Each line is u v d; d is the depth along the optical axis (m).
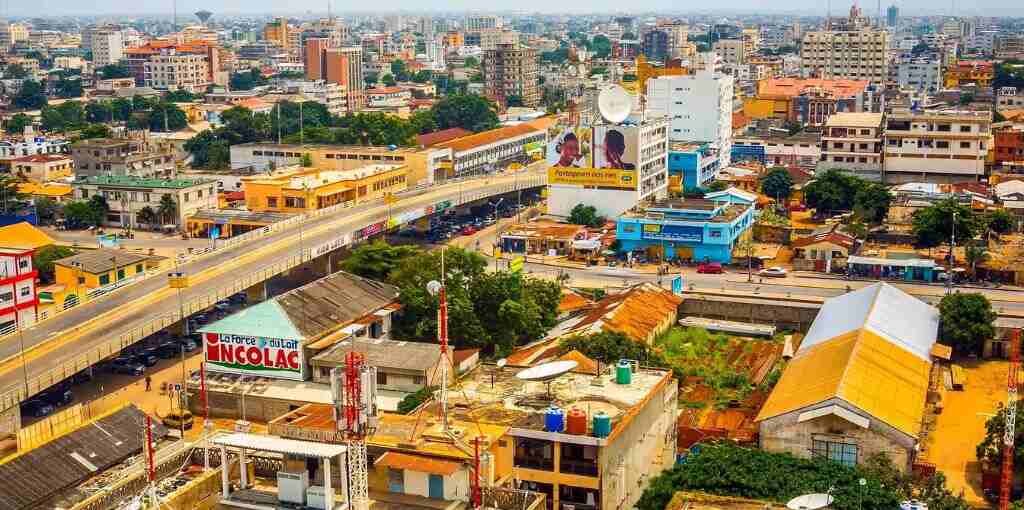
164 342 173.88
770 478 100.25
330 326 155.12
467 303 166.50
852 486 98.94
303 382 146.25
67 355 148.75
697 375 155.38
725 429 127.81
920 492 104.94
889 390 126.38
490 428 100.69
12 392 133.62
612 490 99.88
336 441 93.50
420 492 87.44
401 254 193.25
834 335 148.38
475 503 84.12
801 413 118.31
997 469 118.31
